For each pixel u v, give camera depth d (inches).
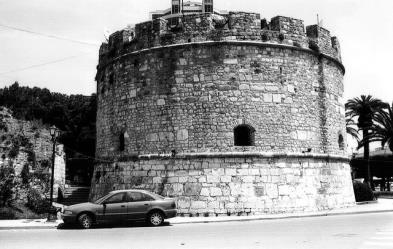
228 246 437.4
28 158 1037.2
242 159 832.3
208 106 850.8
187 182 826.8
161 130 868.0
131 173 885.2
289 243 453.7
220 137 839.1
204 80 860.6
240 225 664.4
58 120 1915.6
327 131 941.2
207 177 822.5
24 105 1979.6
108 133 970.7
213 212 804.6
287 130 872.3
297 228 604.1
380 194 1798.7
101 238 529.0
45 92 2155.5
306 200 861.8
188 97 861.2
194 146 841.5
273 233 548.4
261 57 880.3
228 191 814.5
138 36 935.0
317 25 967.6
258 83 868.0
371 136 1793.8
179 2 1407.5
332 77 993.5
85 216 663.8
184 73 872.3
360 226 623.2
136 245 458.6
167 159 850.8
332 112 973.8
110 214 670.5
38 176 1052.5
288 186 847.1
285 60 900.0
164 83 882.1
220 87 855.7
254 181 825.5
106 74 1011.3
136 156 884.0
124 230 626.2
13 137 1015.0
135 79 922.1
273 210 820.6
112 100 970.7
